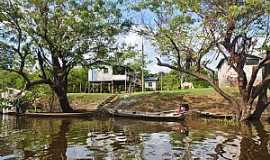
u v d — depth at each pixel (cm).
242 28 3153
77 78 8019
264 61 3272
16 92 4600
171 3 3431
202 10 3234
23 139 2461
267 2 2975
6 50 4300
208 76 3597
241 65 3441
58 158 1825
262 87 3366
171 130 2922
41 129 3062
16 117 4334
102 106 5181
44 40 4322
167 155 1880
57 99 5016
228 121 3494
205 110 4219
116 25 4462
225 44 3350
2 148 2100
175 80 8706
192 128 3038
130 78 8794
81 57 4500
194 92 4794
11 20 4203
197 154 1903
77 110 4959
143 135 2638
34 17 4206
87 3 4331
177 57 3638
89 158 1820
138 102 4806
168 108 4494
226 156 1850
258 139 2394
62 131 2914
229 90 4656
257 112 3466
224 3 3141
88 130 2980
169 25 3503
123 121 3756
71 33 4394
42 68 4500
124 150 2027
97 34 4503
